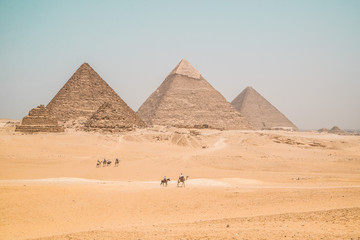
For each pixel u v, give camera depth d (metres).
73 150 112.50
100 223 28.89
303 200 33.75
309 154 113.12
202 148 128.00
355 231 19.31
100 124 149.62
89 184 46.44
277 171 82.12
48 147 114.69
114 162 88.75
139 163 87.19
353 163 93.31
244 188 43.16
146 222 28.33
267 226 22.03
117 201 35.59
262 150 119.44
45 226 28.16
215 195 37.91
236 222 24.42
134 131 162.12
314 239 17.78
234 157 97.88
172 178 66.75
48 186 41.12
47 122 147.62
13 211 31.33
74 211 32.31
